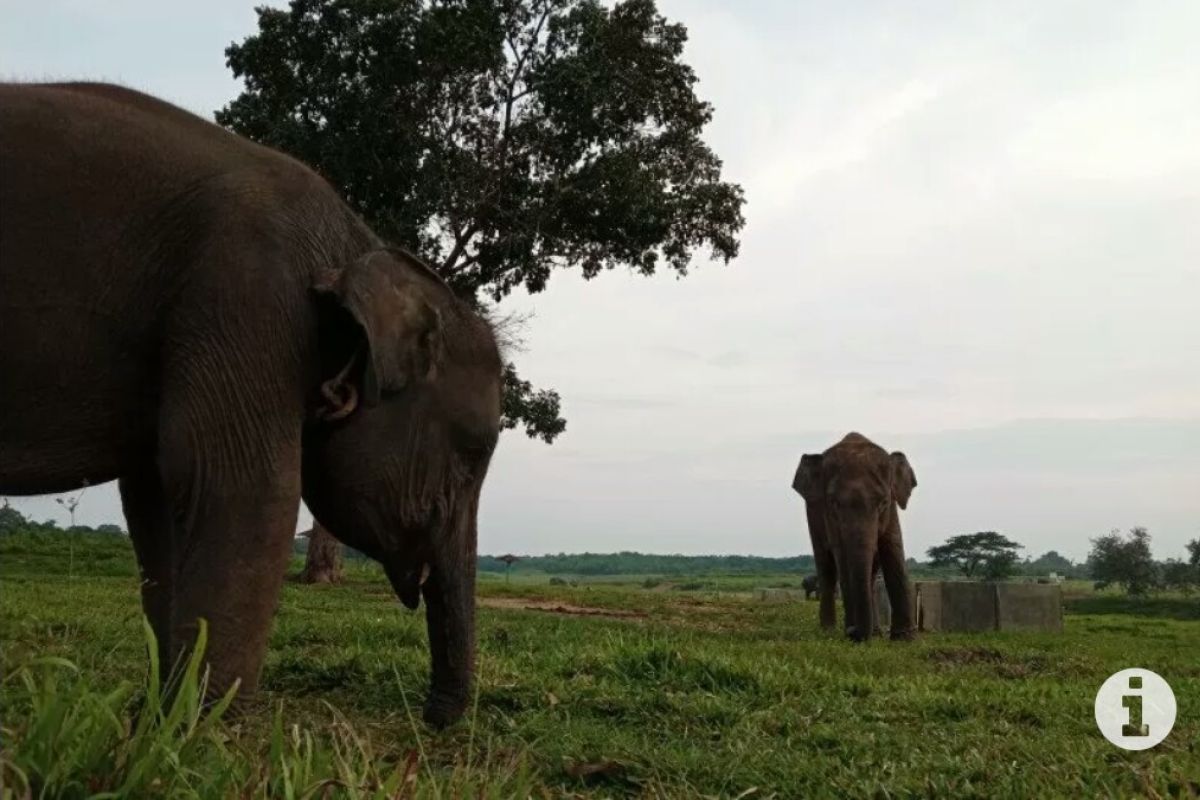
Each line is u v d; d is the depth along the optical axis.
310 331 4.61
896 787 4.62
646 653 7.46
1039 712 6.80
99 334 4.37
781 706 6.43
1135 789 4.66
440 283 5.19
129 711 4.38
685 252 22.61
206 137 4.77
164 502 5.06
